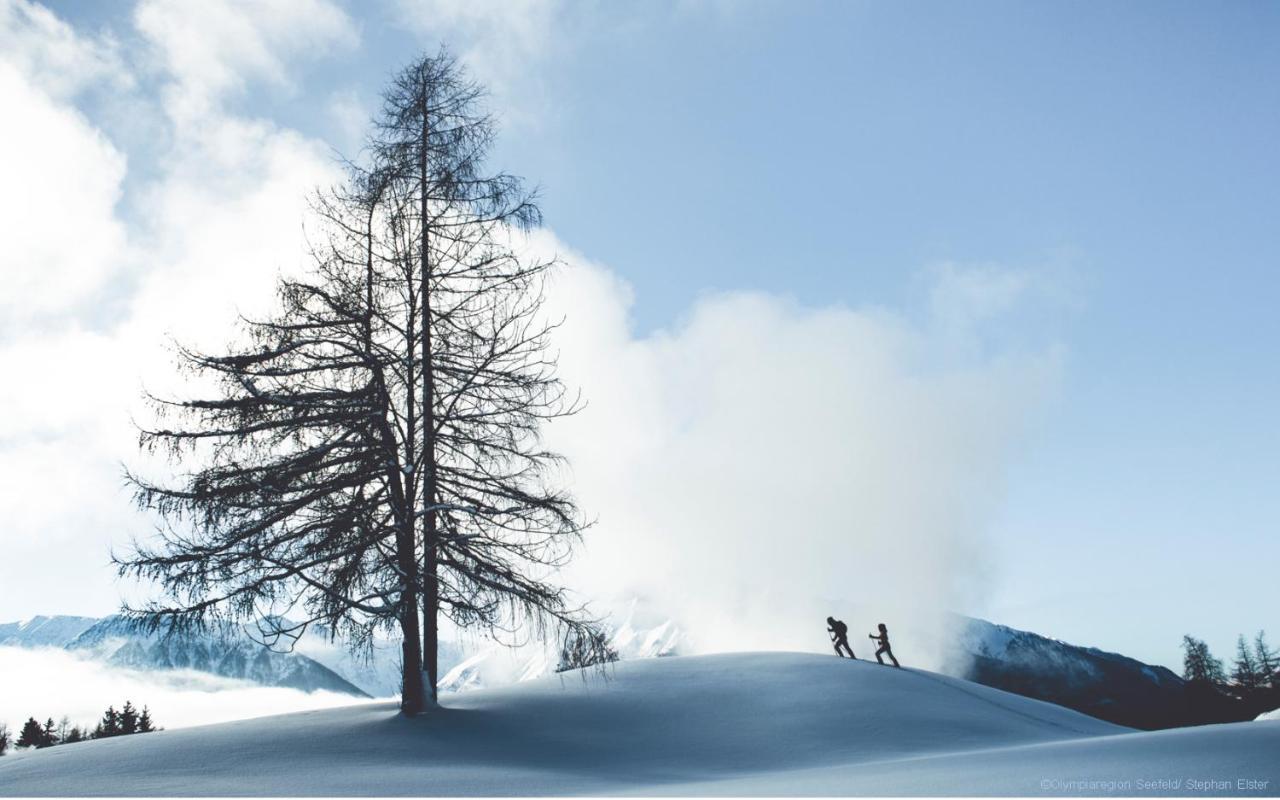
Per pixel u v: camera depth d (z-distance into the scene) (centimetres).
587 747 1472
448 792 1068
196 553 1536
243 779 1154
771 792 894
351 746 1373
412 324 1802
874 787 888
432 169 1897
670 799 851
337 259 1758
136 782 1138
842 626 2412
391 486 1667
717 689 1855
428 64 1967
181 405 1619
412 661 1619
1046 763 972
